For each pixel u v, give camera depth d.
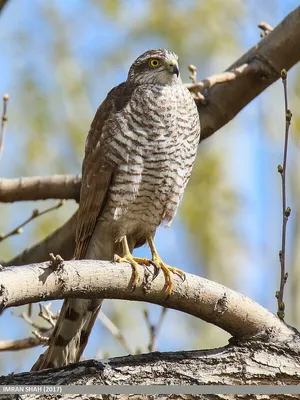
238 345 8.02
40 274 7.21
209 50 15.29
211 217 15.13
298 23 11.45
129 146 10.20
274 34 11.61
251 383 7.73
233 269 14.99
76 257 10.62
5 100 10.85
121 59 15.54
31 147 14.68
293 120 15.61
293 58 11.58
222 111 11.69
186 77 15.13
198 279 8.17
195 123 10.64
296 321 14.32
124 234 10.44
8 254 13.74
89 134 10.66
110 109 10.47
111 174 10.26
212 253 14.96
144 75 10.60
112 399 7.55
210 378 7.74
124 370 7.75
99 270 7.64
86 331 9.65
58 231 11.49
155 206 10.43
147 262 8.43
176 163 10.41
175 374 7.74
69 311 9.59
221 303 8.12
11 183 11.38
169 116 10.33
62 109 15.05
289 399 7.66
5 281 6.96
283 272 8.27
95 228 10.48
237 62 11.76
